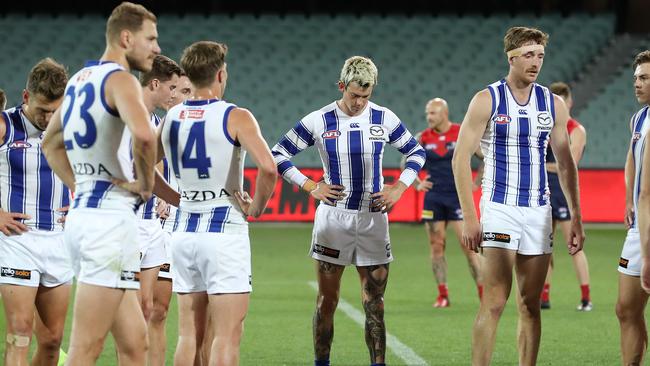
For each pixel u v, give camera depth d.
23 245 18.53
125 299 16.05
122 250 15.63
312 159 76.50
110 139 15.46
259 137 17.17
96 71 15.43
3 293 18.58
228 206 17.56
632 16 90.50
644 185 17.02
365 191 22.47
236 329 17.55
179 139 17.47
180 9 99.38
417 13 98.75
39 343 19.36
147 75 20.33
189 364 18.12
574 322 31.19
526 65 19.94
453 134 34.69
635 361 19.55
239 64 87.56
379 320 22.59
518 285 20.83
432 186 34.66
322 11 100.00
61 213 18.95
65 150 16.62
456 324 30.69
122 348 16.17
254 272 44.25
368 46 89.81
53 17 95.31
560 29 90.56
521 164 20.30
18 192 18.62
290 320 31.36
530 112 20.27
